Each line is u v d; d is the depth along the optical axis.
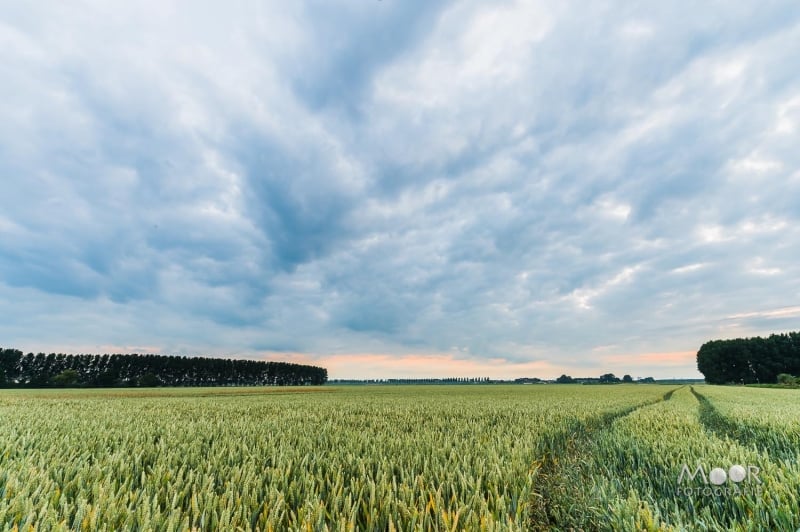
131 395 39.22
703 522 3.40
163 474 4.45
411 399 26.41
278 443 7.07
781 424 9.69
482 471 4.76
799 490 3.90
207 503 3.32
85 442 6.73
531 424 10.08
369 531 3.26
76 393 44.56
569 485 5.17
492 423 11.04
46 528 2.83
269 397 32.16
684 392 45.81
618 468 6.07
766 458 5.36
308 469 5.16
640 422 10.81
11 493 3.56
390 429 9.16
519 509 3.69
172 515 2.91
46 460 5.06
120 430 8.48
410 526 3.17
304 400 25.59
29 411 14.22
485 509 3.36
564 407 17.14
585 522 3.99
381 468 4.89
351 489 4.06
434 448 6.00
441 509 3.29
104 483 4.05
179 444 6.71
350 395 36.78
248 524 2.95
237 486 4.11
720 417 14.52
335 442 7.00
